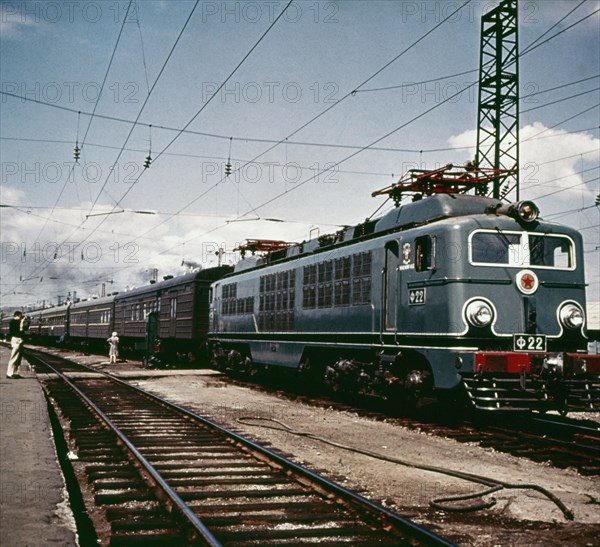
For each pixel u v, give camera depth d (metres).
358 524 5.42
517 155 23.48
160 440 9.45
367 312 12.52
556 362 9.66
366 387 12.85
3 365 24.00
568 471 7.76
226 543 4.92
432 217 11.26
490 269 10.40
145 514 5.67
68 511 5.11
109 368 26.78
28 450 7.58
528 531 5.38
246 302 19.38
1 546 4.23
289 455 8.23
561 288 10.83
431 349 10.55
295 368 15.79
